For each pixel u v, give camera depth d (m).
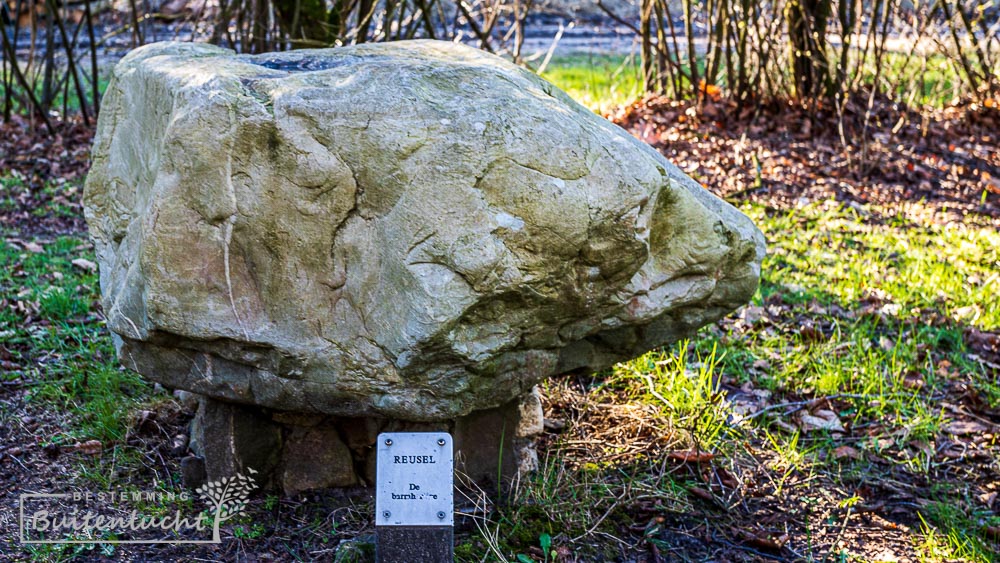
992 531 3.25
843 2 7.79
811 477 3.55
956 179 7.28
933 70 9.66
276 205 2.54
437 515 2.53
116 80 3.37
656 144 7.93
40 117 8.18
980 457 3.78
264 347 2.62
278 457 3.19
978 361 4.51
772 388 4.23
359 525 3.06
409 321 2.40
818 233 6.18
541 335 2.64
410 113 2.49
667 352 4.38
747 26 8.21
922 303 5.12
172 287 2.59
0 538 2.97
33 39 8.12
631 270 2.60
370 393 2.60
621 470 3.46
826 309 5.02
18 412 3.76
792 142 7.91
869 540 3.21
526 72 3.08
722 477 3.51
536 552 2.96
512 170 2.41
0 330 4.49
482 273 2.36
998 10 9.01
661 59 9.09
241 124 2.53
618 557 3.01
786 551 3.13
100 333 4.50
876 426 3.96
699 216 2.75
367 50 3.19
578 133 2.51
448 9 10.88
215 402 3.07
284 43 7.53
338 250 2.54
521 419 3.33
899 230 6.29
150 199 2.61
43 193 6.82
